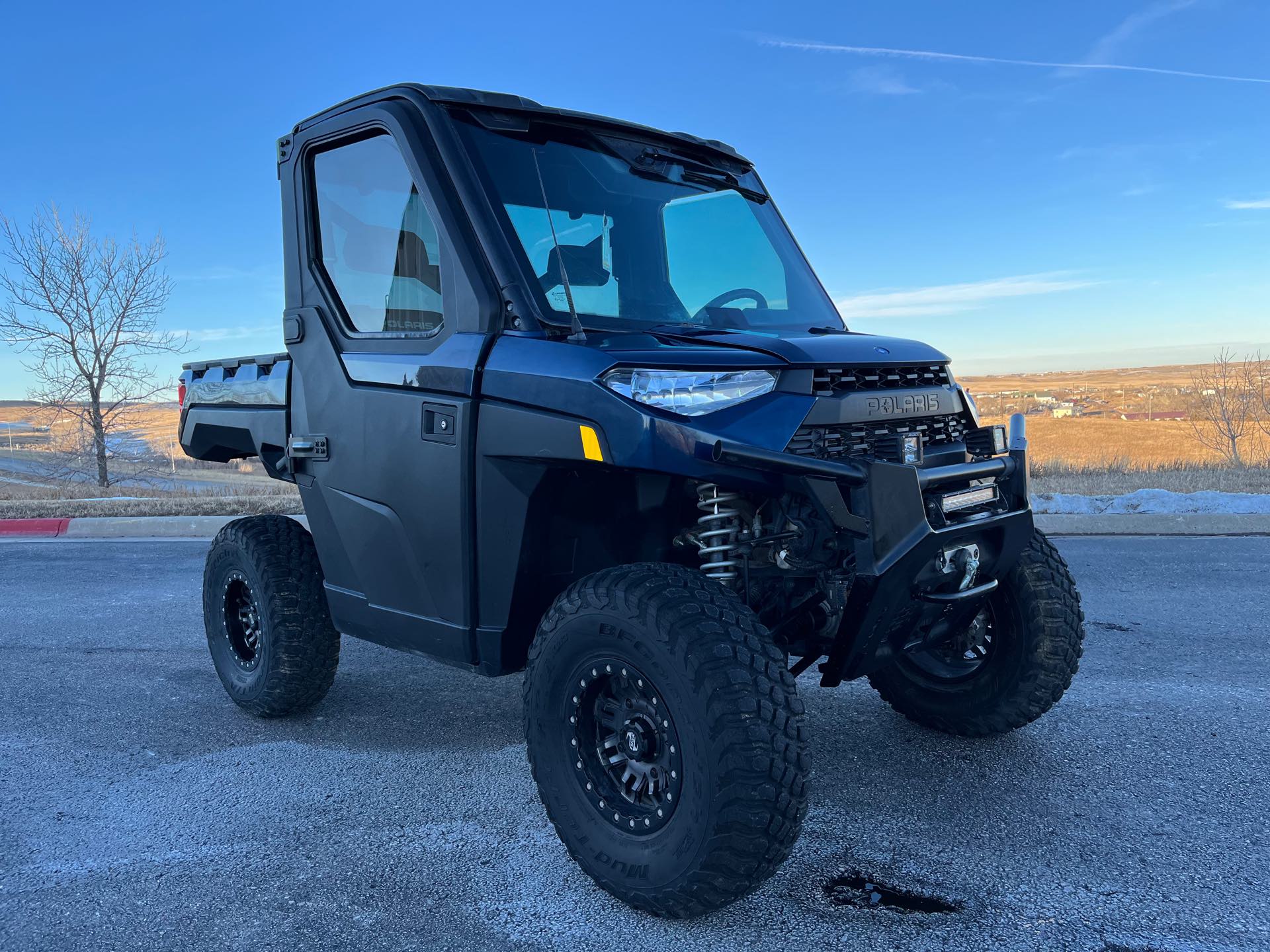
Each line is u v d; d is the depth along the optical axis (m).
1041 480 12.84
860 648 2.62
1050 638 3.31
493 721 4.11
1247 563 7.17
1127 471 14.20
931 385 2.99
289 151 3.63
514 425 2.71
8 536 10.55
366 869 2.76
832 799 3.16
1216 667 4.57
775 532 2.70
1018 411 3.07
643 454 2.38
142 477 28.09
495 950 2.32
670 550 3.03
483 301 2.84
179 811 3.20
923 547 2.48
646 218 3.32
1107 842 2.81
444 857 2.83
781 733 2.25
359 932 2.42
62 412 26.86
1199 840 2.80
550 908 2.53
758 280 3.53
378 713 4.23
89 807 3.25
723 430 2.42
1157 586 6.44
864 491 2.46
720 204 3.62
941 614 3.02
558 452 2.58
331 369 3.43
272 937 2.39
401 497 3.13
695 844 2.29
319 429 3.50
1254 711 3.94
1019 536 2.98
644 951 2.31
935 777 3.33
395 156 3.15
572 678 2.60
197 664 5.12
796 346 2.68
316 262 3.54
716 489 2.61
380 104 3.21
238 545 4.03
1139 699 4.12
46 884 2.70
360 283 3.34
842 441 2.62
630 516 3.03
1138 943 2.27
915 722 3.83
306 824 3.08
